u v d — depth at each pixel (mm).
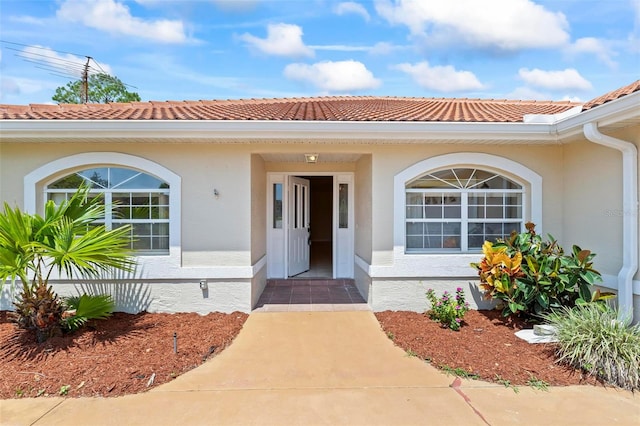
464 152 7145
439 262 7148
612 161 5973
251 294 7125
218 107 9359
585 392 4133
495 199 7508
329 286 9203
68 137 6293
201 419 3660
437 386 4309
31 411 3756
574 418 3650
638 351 4305
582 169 6652
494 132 6410
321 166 9742
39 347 5062
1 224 4953
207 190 7039
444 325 6242
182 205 7000
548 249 6254
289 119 6684
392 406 3887
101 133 6254
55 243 5254
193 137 6406
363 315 6992
